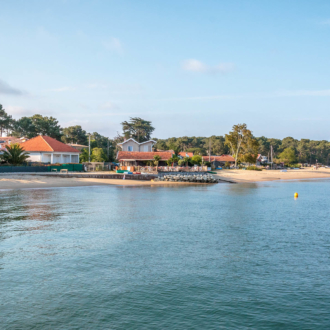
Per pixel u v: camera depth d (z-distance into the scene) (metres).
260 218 28.19
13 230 22.45
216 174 93.12
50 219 26.70
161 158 92.12
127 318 10.48
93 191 51.41
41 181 61.00
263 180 87.38
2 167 68.62
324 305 11.51
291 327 10.02
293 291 12.66
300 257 16.91
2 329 9.79
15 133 137.50
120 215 28.98
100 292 12.38
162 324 10.12
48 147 85.94
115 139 149.25
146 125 147.88
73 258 16.38
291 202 40.09
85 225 24.36
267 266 15.47
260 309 11.15
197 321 10.30
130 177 74.00
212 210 32.50
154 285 13.07
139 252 17.47
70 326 10.01
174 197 44.19
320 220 27.44
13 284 13.09
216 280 13.66
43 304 11.41
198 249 18.14
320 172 128.25
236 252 17.66
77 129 153.62
